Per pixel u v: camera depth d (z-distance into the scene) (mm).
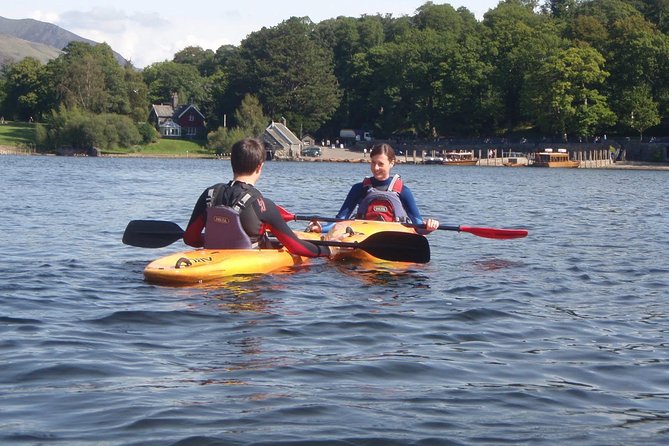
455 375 5773
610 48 91312
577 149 89688
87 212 19062
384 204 12164
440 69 102500
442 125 105875
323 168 76312
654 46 87938
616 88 89688
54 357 5988
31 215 17828
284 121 114750
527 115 93188
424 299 8602
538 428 4707
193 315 7547
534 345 6715
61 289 8734
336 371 5773
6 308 7680
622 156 88562
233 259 9672
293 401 5066
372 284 9469
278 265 10102
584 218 20203
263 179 45656
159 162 82312
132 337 6688
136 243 11414
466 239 14391
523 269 10859
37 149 107438
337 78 125938
